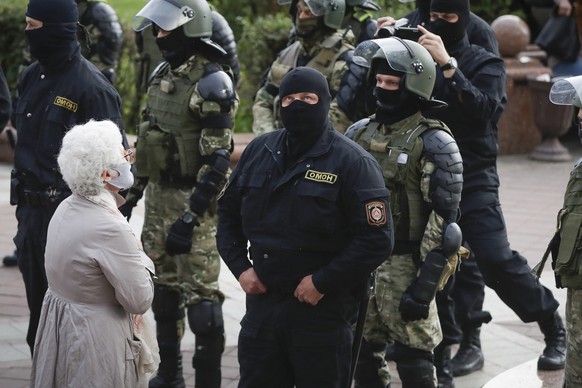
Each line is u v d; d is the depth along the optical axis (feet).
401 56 38.70
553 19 99.14
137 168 46.26
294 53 53.36
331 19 50.85
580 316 34.88
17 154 44.27
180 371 46.93
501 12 107.45
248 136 88.58
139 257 33.65
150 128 45.60
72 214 33.47
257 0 109.29
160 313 46.14
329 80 51.31
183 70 45.09
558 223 35.58
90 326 33.19
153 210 46.09
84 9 63.67
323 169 34.27
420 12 51.96
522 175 89.81
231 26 109.19
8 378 47.93
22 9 92.22
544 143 95.14
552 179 88.63
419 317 38.22
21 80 45.19
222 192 36.99
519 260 48.14
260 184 35.01
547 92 92.17
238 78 62.44
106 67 64.59
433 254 38.27
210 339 44.96
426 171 38.60
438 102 39.34
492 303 59.88
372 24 57.11
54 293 33.94
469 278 50.19
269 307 35.06
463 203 48.44
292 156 34.94
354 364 35.91
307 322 34.53
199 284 44.96
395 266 39.65
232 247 36.58
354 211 34.12
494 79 48.14
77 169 33.06
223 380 48.44
